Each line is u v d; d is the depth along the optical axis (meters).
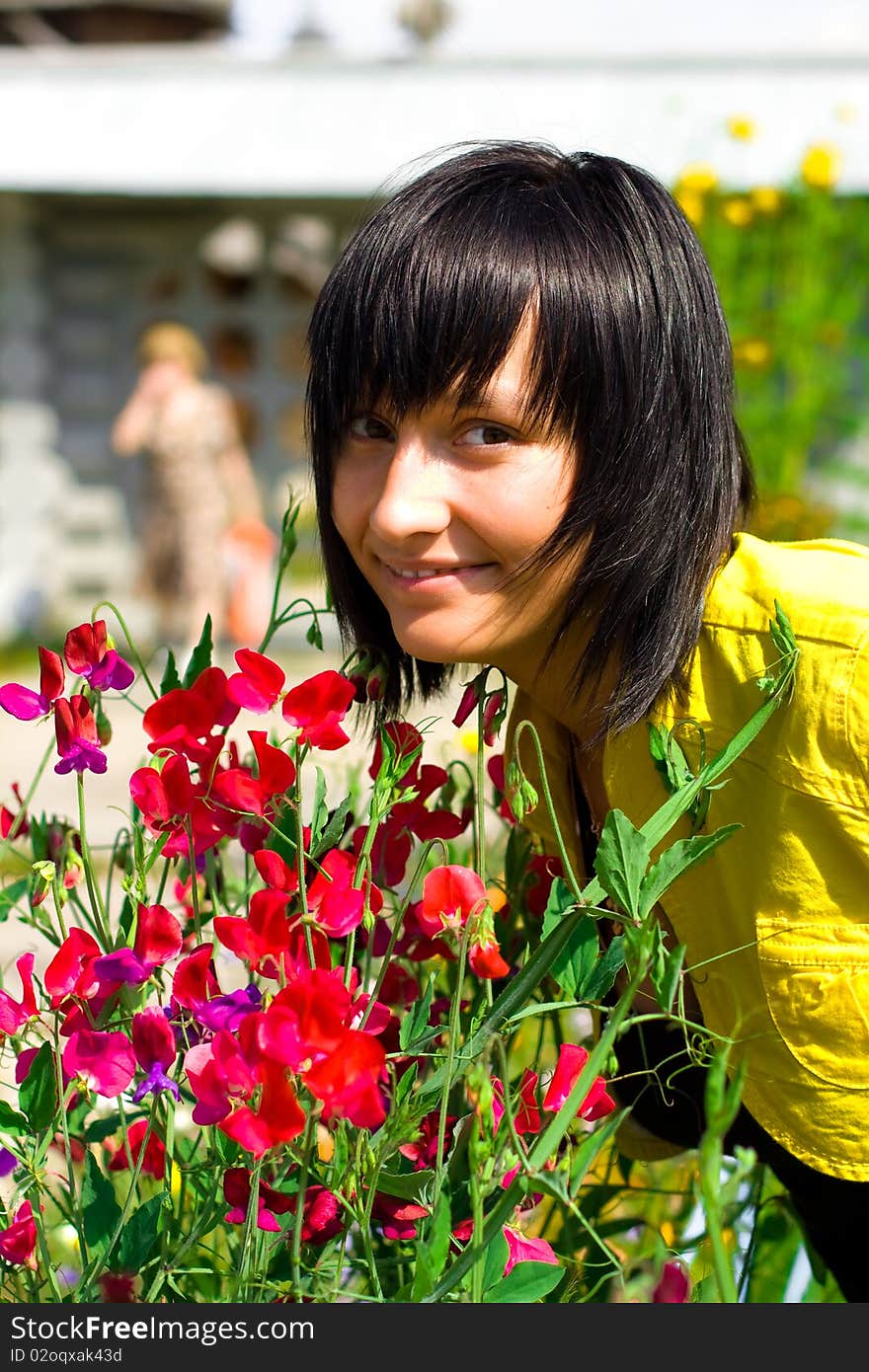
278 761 1.06
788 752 1.15
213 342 10.84
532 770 1.42
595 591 1.19
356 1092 0.90
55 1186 1.48
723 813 1.21
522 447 1.14
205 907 1.43
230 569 8.45
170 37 12.33
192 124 9.65
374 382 1.15
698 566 1.21
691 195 4.47
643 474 1.17
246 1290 1.02
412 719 2.82
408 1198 1.05
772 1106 1.24
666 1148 1.49
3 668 8.54
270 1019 0.91
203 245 10.74
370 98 9.55
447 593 1.17
